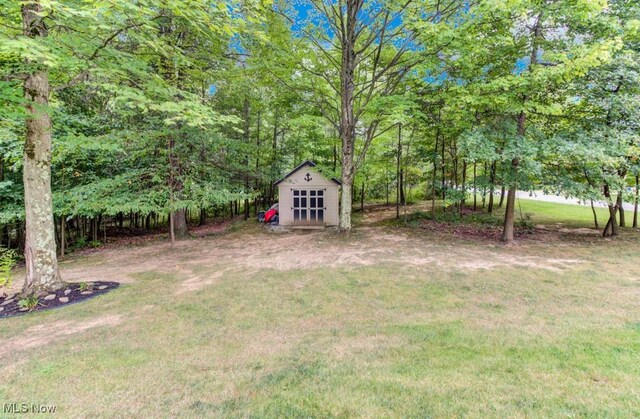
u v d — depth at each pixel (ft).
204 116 19.61
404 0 31.37
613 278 22.09
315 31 37.70
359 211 69.72
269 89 45.19
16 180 36.40
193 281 23.38
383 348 12.32
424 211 63.26
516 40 32.68
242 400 8.95
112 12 16.14
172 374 10.64
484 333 13.39
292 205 50.26
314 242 37.27
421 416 7.89
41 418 8.30
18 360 11.86
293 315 16.70
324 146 63.10
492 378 9.58
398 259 28.37
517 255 29.55
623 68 30.14
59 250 41.19
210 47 32.94
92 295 20.42
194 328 15.08
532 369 10.01
